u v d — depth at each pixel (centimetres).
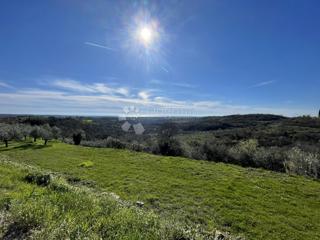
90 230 606
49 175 1166
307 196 1741
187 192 1753
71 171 2470
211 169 2508
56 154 3781
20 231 596
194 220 1298
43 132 6700
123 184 1969
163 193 1733
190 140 5191
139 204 1455
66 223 611
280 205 1543
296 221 1327
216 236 760
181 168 2558
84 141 6512
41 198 816
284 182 2062
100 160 3122
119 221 673
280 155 3744
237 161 4191
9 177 1118
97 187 1895
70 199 824
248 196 1689
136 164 2816
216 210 1440
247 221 1305
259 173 2383
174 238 630
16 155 3756
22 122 9906
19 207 682
